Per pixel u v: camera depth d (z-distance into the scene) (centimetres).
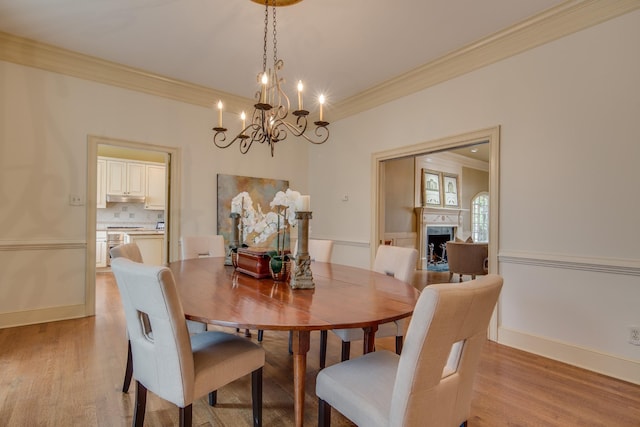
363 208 424
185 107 398
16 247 305
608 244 232
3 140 300
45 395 192
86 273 338
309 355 260
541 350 261
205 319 128
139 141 367
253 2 240
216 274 218
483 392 206
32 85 312
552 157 258
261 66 342
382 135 398
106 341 274
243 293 167
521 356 260
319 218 493
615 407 190
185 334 131
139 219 680
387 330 211
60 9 252
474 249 546
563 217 252
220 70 353
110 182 618
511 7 245
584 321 241
